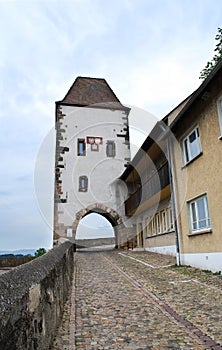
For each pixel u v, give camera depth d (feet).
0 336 5.79
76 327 14.15
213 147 29.14
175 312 16.24
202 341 12.19
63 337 12.84
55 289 13.53
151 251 52.16
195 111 32.60
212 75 26.50
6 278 7.98
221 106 28.12
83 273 30.25
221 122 27.91
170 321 14.80
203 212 31.50
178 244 35.50
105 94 71.41
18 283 8.16
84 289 22.67
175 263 36.11
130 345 11.97
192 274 27.96
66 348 11.62
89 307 17.63
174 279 25.86
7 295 6.86
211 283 23.45
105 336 12.98
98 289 22.54
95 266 34.99
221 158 27.71
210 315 15.52
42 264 12.40
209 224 30.22
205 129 30.60
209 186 29.76
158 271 30.63
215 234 28.53
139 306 17.62
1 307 6.15
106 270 31.91
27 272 9.82
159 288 22.36
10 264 62.54
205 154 30.60
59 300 14.93
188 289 21.72
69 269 25.27
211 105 29.43
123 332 13.44
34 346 8.55
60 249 20.66
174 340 12.38
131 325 14.35
